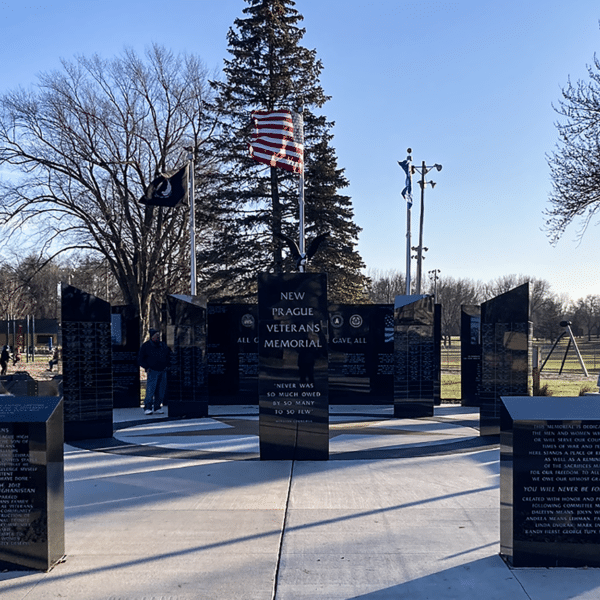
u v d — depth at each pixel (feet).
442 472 27.12
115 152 107.86
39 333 239.09
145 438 36.52
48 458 16.43
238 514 21.15
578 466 16.37
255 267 103.76
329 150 103.65
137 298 109.70
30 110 102.27
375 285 311.88
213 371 53.52
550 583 15.42
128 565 16.69
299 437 29.76
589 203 72.43
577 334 239.50
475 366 52.75
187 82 108.47
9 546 16.26
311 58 103.55
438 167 95.04
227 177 104.78
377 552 17.52
